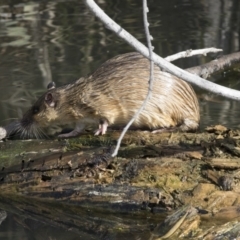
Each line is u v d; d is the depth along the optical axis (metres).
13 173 10.37
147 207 9.49
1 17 20.38
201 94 14.56
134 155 10.02
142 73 11.43
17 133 12.07
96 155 10.07
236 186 9.32
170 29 18.98
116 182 9.77
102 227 9.33
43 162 10.27
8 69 15.90
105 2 21.98
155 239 8.81
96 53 16.95
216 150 9.84
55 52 17.14
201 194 9.33
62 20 20.11
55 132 12.38
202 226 8.94
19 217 9.78
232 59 16.08
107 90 11.39
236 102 13.91
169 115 11.39
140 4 21.67
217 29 18.91
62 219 9.66
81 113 11.61
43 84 14.80
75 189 9.91
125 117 11.48
